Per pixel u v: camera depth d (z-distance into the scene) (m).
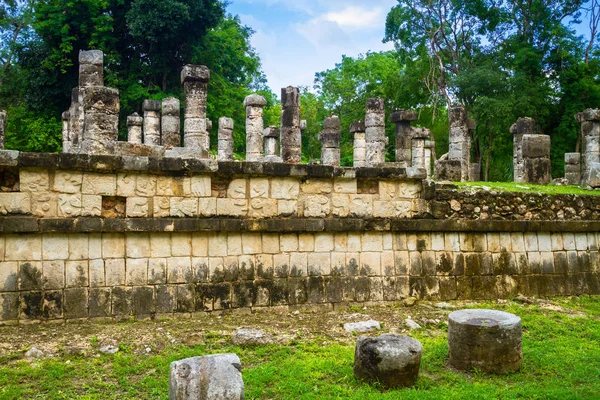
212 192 9.73
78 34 31.91
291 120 19.14
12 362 6.88
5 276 8.29
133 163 9.04
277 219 10.04
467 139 20.83
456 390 6.39
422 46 40.38
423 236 11.20
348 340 8.36
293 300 10.09
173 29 30.66
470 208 11.58
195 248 9.49
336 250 10.52
